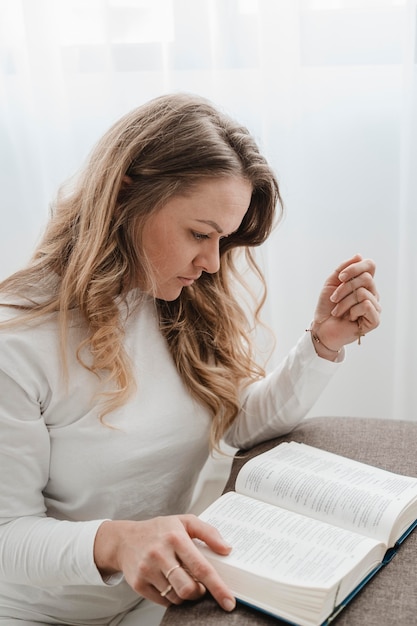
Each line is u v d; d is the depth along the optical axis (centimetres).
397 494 87
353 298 105
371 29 137
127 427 96
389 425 112
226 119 94
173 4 140
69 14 144
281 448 103
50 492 98
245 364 118
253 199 101
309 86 141
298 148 143
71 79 147
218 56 141
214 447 108
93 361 94
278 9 136
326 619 70
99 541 81
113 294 96
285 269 150
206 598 74
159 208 88
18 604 98
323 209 148
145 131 89
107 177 90
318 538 79
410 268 144
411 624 71
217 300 111
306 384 109
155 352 104
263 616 72
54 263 98
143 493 100
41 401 92
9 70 149
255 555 76
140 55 143
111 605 101
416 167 139
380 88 140
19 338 90
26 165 153
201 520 83
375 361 154
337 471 95
